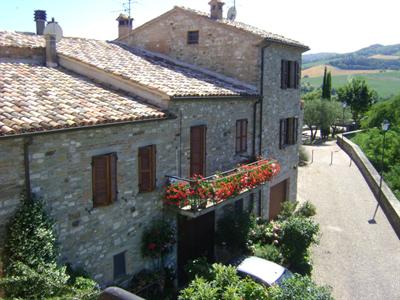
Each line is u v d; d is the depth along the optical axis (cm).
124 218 1095
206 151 1381
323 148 4116
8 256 828
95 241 1023
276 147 1878
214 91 1370
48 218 880
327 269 1520
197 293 914
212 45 1738
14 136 785
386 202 2167
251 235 1555
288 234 1486
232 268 1022
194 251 1425
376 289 1389
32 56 1341
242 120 1588
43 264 830
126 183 1088
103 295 317
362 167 3011
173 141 1232
